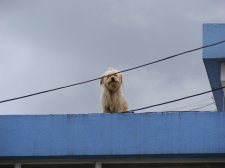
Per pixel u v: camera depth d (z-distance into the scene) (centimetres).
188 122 1527
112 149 1528
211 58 1698
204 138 1519
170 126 1530
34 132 1548
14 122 1553
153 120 1536
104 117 1546
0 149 1537
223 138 1515
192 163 1545
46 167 1571
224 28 1709
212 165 1552
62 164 1557
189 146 1516
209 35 1712
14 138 1545
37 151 1537
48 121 1552
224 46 1702
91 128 1543
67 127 1547
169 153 1516
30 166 1565
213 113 1530
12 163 1553
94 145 1534
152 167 1562
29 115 1557
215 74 1752
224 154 1511
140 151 1522
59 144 1538
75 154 1530
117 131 1537
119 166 1557
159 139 1525
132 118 1541
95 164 1544
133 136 1532
